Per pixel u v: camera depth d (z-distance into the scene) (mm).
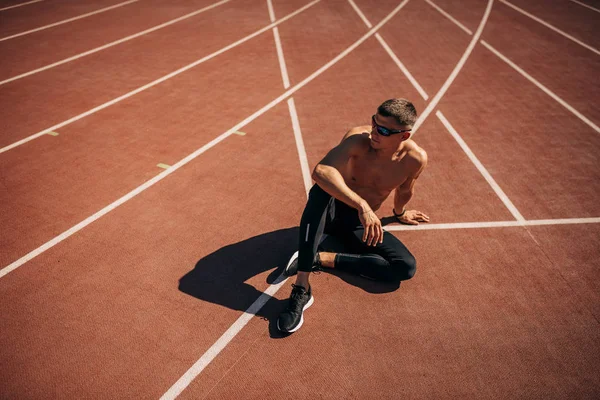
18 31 9555
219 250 3826
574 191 4762
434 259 3785
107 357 2881
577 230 4176
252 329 3125
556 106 6801
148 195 4512
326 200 3055
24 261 3631
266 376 2799
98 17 10750
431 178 4945
